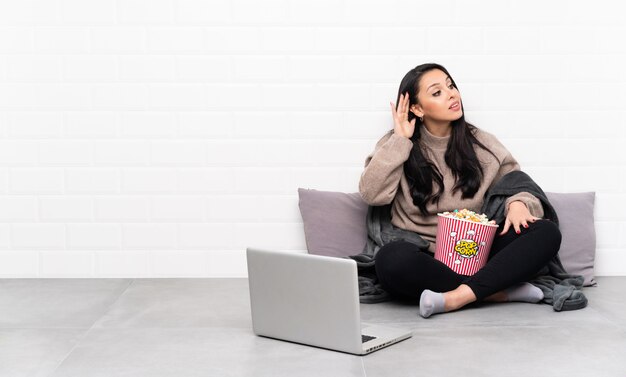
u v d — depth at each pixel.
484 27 3.22
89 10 3.22
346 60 3.23
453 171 3.00
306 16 3.22
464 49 3.22
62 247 3.27
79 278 3.28
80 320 2.57
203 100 3.24
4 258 3.27
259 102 3.24
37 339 2.35
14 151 3.25
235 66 3.23
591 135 3.26
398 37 3.22
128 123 3.24
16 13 3.22
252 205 3.27
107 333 2.41
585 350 2.18
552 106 3.24
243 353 2.19
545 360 2.09
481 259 2.74
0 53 3.23
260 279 2.32
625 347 2.21
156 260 3.28
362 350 2.14
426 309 2.53
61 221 3.27
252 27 3.22
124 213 3.27
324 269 2.17
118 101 3.24
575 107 3.24
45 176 3.26
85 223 3.27
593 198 3.23
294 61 3.23
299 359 2.12
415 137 3.07
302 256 2.21
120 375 2.01
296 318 2.26
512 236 2.78
